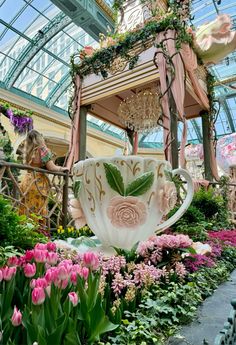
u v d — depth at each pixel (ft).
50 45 28.25
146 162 4.97
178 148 12.53
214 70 35.73
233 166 21.98
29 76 30.07
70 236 8.86
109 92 14.71
